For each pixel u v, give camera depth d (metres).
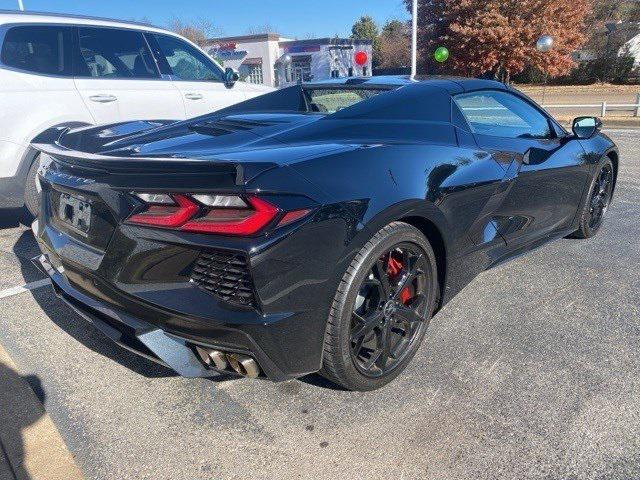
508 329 2.70
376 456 1.84
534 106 3.38
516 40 20.80
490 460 1.80
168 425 2.02
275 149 1.99
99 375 2.34
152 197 1.76
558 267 3.53
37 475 1.75
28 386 2.23
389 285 2.12
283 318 1.73
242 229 1.62
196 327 1.74
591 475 1.73
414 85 2.71
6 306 3.02
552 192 3.24
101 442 1.92
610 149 3.98
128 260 1.86
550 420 1.99
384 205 1.95
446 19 21.83
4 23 4.04
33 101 4.05
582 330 2.68
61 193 2.27
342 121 2.35
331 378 2.04
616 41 29.83
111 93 4.56
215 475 1.77
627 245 3.98
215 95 5.50
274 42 32.69
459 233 2.42
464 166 2.43
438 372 2.32
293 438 1.93
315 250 1.75
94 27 4.59
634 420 1.98
